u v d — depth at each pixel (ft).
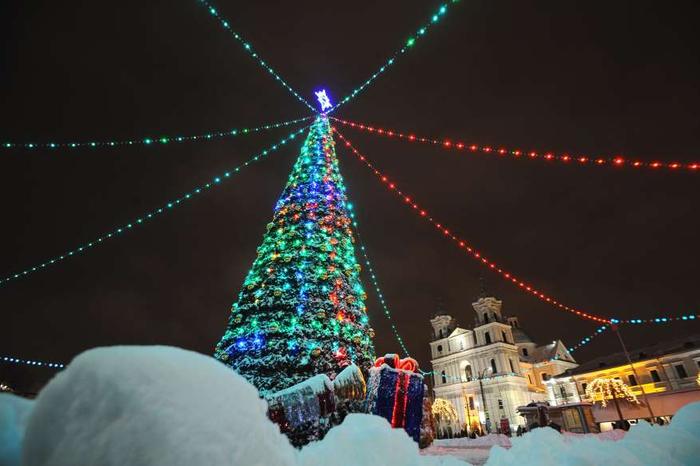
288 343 23.56
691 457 8.37
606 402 89.66
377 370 16.75
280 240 29.40
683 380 113.50
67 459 2.61
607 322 83.15
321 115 46.29
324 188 35.22
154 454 2.72
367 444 6.43
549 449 8.57
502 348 165.48
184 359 3.69
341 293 27.58
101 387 3.01
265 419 4.24
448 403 153.69
